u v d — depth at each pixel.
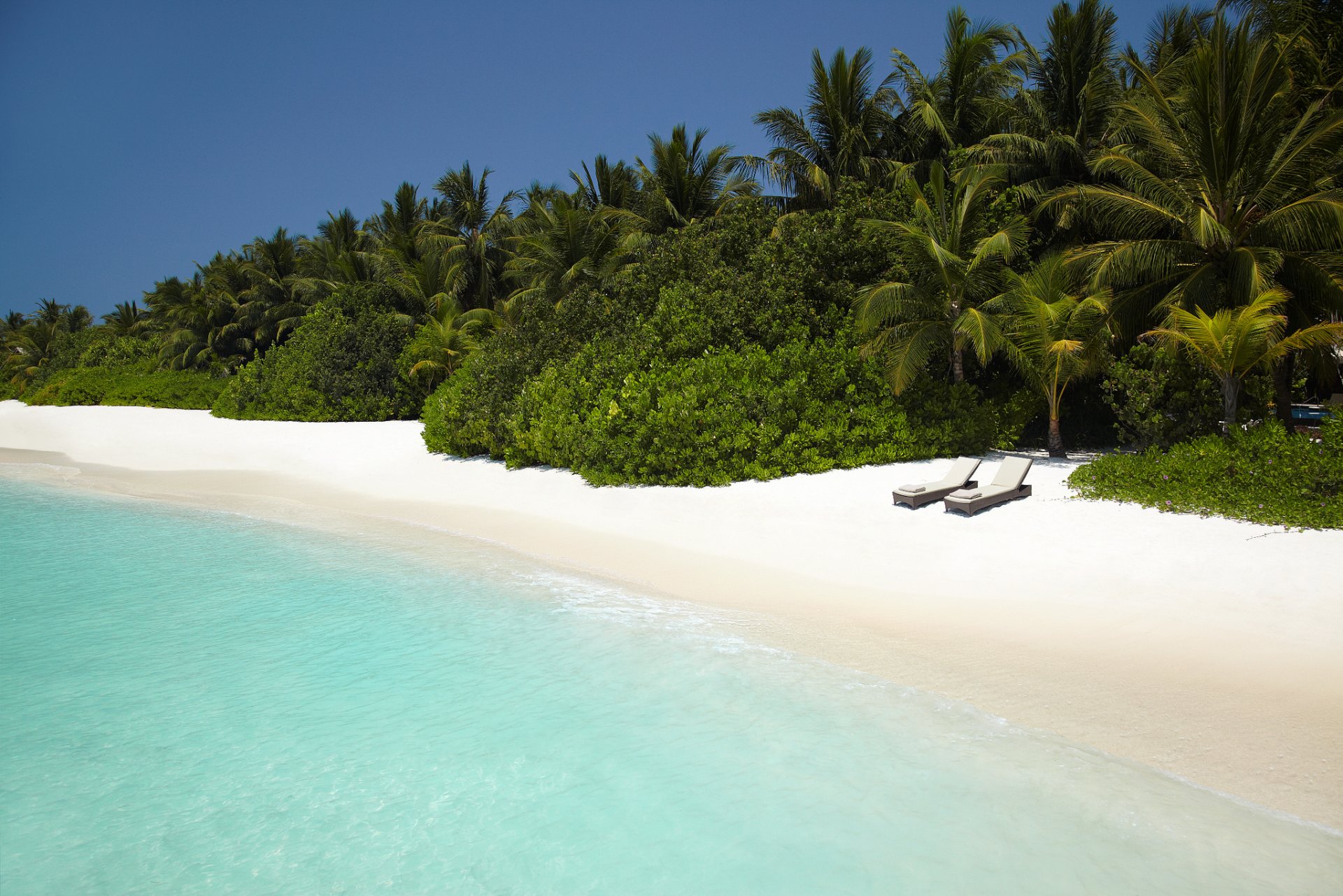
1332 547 8.55
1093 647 6.97
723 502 13.17
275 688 6.96
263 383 31.91
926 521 11.09
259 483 18.98
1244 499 10.12
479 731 6.10
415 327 33.03
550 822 4.93
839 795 5.05
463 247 36.59
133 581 10.23
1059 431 17.23
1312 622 7.04
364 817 5.06
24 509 15.60
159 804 5.26
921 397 16.66
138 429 27.78
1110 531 9.90
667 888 4.28
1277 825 4.53
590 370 17.98
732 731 5.92
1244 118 15.37
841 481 13.86
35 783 5.54
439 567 10.73
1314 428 16.97
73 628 8.49
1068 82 21.97
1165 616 7.48
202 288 52.38
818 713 6.12
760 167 26.70
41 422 30.11
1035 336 16.11
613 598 9.12
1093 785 5.00
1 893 4.39
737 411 14.99
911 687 6.47
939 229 18.42
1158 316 16.52
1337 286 14.64
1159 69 21.30
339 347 31.08
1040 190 20.80
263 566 10.95
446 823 4.97
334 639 8.09
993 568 9.16
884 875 4.30
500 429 18.64
